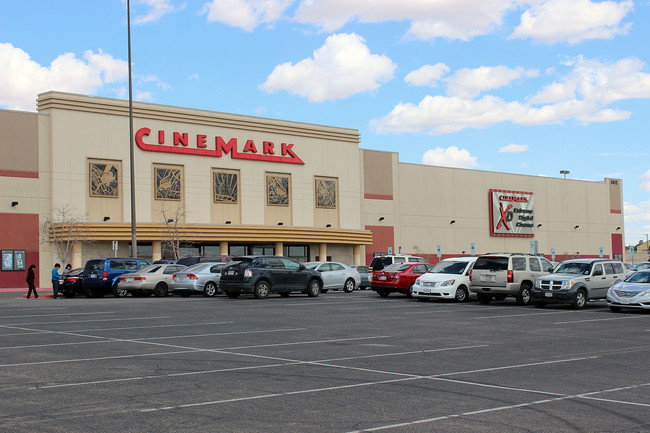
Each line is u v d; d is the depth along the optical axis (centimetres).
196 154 5150
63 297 3412
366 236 6025
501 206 7088
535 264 2616
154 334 1556
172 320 1888
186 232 4956
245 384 962
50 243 4594
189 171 5122
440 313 2142
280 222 5569
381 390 923
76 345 1362
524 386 957
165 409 805
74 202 4659
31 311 2222
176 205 5047
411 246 6406
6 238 4441
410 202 6444
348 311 2195
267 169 5528
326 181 5891
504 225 7081
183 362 1155
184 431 705
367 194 6172
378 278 2994
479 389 933
